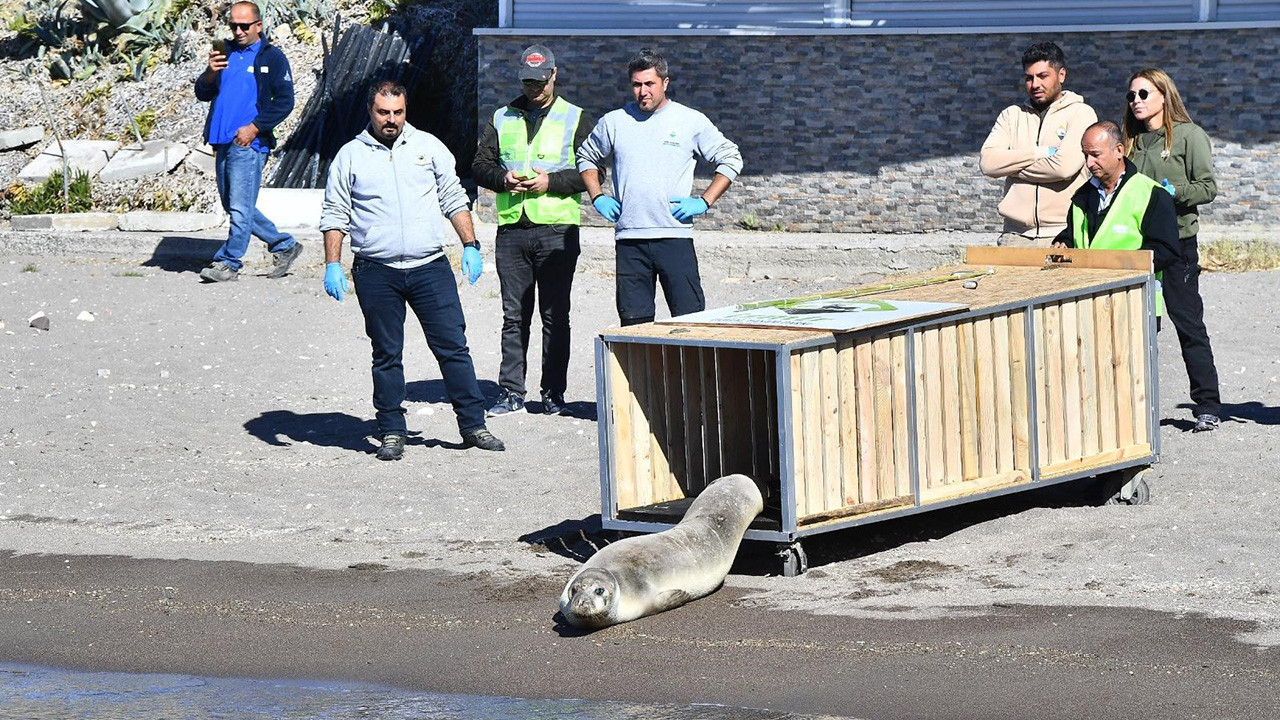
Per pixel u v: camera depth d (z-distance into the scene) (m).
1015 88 32.59
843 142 33.62
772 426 15.34
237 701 10.82
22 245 33.59
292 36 41.09
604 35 33.75
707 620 12.30
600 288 29.50
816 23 33.62
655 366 14.48
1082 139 16.38
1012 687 10.48
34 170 37.59
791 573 13.38
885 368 13.69
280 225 33.34
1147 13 32.19
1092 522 14.72
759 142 34.00
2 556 14.87
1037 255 16.45
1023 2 32.66
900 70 33.09
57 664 11.79
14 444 19.31
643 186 19.02
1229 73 31.55
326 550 14.87
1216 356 22.88
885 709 10.21
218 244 32.50
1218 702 10.05
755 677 10.93
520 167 20.12
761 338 13.15
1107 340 15.24
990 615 12.05
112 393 22.23
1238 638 11.24
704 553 12.84
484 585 13.52
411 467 18.16
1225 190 31.98
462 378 18.83
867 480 13.65
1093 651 11.09
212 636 12.36
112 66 41.28
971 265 16.95
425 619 12.62
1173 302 18.16
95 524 15.97
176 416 20.92
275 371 23.98
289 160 36.94
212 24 41.91
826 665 11.11
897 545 14.39
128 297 29.27
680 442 14.80
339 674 11.38
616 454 14.05
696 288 19.23
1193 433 18.25
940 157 33.19
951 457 14.23
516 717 10.30
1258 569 12.98
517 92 34.03
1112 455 15.21
